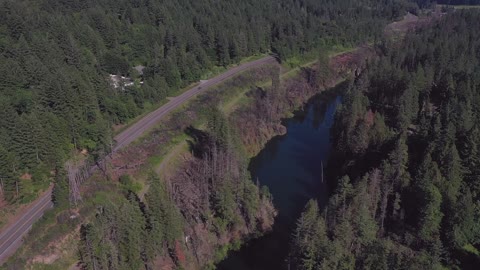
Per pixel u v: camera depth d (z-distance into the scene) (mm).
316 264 83625
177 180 122250
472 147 110125
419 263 85250
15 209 98625
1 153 96438
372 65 199000
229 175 116562
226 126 130250
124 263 88938
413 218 104812
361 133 129500
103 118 133250
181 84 177375
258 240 113625
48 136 109000
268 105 180375
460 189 107625
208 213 111000
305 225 92125
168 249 100750
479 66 192875
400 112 139625
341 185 106250
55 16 178625
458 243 98188
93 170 114562
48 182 107875
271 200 127438
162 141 137000
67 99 121562
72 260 89375
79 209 97625
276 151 163500
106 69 166875
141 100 152500
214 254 107375
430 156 108938
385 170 110375
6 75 120688
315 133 180250
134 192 111250
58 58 144500
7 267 81750
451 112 129875
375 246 85875
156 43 189625
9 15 157875
